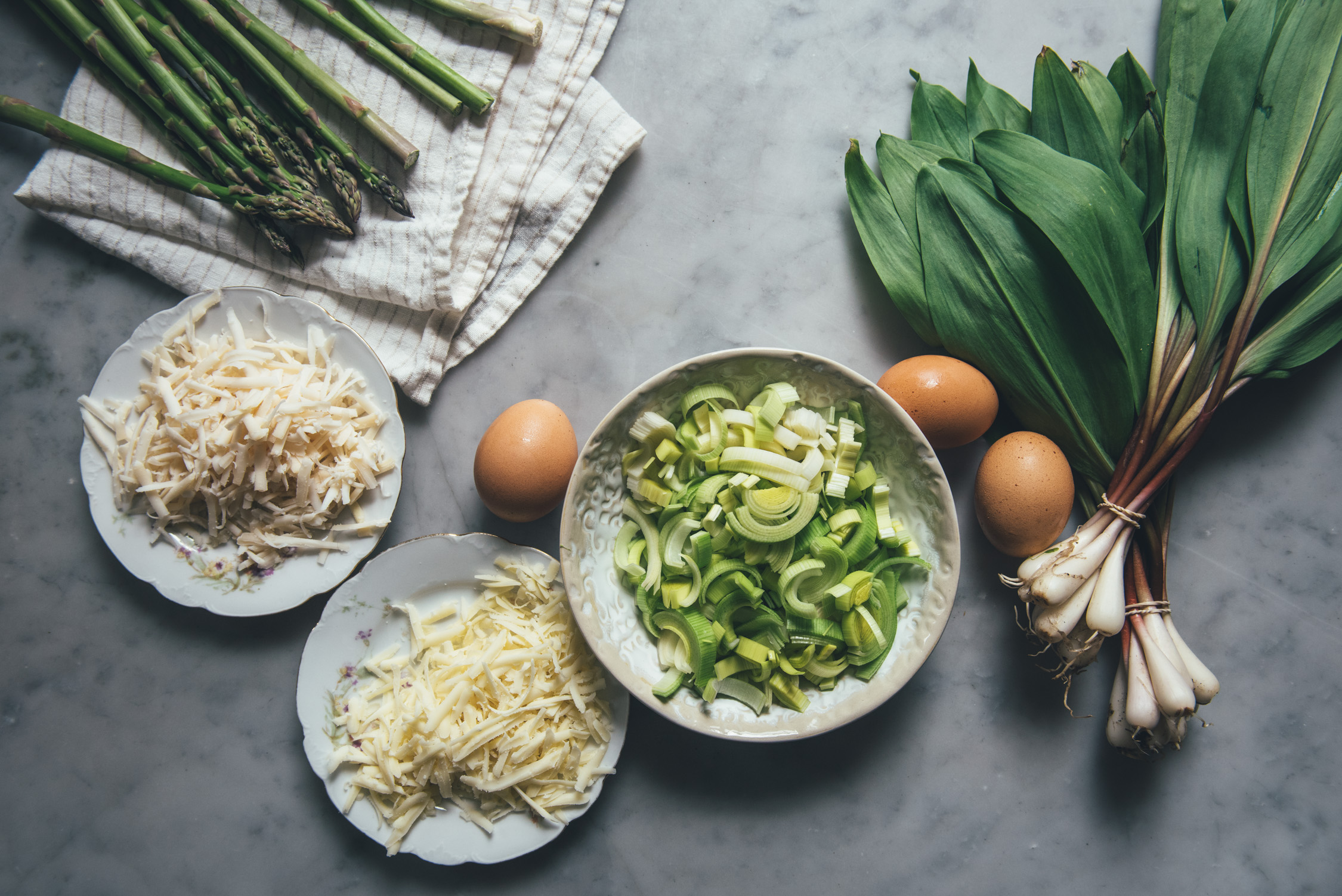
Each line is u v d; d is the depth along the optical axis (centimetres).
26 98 53
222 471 51
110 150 50
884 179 52
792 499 49
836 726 50
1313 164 50
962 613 55
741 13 54
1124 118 53
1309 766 55
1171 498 52
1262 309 52
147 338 52
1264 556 54
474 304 54
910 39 54
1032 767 55
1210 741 55
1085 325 51
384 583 52
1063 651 51
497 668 52
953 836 55
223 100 50
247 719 55
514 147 53
